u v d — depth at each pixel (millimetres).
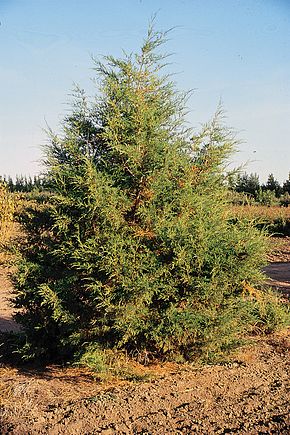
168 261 6426
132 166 6484
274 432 4777
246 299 7129
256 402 5582
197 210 6641
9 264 6965
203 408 5422
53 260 6922
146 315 6379
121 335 6473
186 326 6254
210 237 6477
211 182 6965
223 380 6355
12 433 4879
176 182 6727
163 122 6938
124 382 6371
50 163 6832
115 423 5055
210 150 6941
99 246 6324
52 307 6754
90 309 6648
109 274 6266
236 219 7215
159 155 6551
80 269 6520
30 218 7160
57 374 6773
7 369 7082
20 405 5543
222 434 4762
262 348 7902
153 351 6957
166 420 5105
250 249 6398
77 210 6625
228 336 6805
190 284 6258
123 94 6812
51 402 5691
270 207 34688
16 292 7031
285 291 13469
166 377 6438
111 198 6309
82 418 5156
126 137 6598
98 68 7000
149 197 6578
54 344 7254
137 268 6270
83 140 6973
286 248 24344
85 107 7031
